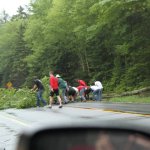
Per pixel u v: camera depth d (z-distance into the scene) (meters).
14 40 104.12
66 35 70.06
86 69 71.00
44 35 74.88
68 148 3.17
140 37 44.44
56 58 75.44
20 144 3.21
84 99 39.66
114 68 58.50
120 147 3.14
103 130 3.17
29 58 79.06
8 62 106.38
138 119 18.56
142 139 3.14
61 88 35.66
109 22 44.38
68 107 29.80
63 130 3.18
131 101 35.56
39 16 80.56
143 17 42.62
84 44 67.50
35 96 34.22
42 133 3.16
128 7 41.25
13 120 23.64
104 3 41.12
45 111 27.78
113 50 60.66
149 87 45.38
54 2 71.56
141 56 47.66
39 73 79.88
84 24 60.03
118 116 20.86
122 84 52.16
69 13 66.75
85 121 3.48
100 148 3.16
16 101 36.34
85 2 59.97
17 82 103.56
